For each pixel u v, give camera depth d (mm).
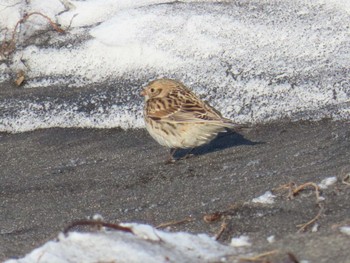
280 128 20719
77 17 26078
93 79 24062
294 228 15289
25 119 22719
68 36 25516
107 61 24391
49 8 26391
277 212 16047
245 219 15945
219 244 14391
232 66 23062
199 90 22453
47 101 23297
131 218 17188
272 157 19328
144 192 18438
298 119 20953
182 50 23891
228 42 23828
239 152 19844
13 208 18297
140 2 26031
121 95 23047
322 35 23734
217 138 20797
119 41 24406
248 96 21953
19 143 21719
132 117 22203
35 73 24766
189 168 19391
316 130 20344
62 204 18266
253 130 20859
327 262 13250
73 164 20312
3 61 25328
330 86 21812
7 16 26281
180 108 20047
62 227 17094
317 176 17812
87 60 24594
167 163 19875
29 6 26484
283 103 21547
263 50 23469
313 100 21500
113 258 13477
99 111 22578
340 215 15516
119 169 19797
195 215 16781
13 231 17109
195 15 24641
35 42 25594
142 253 13578
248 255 13758
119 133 21750
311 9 24781
